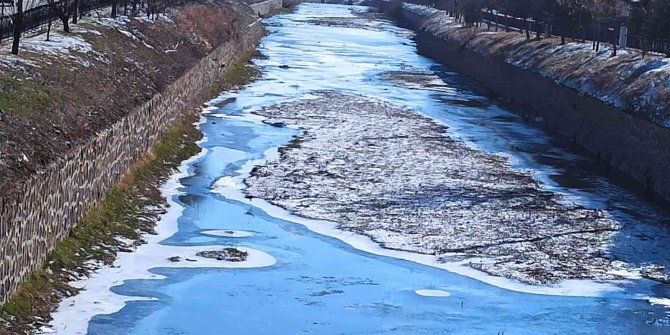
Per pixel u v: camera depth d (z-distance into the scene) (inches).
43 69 965.8
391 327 722.2
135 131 1088.8
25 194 673.0
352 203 1100.5
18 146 727.1
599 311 792.3
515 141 1577.3
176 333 678.5
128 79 1189.1
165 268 819.4
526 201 1158.3
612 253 964.6
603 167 1401.3
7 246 634.8
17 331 622.2
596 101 1531.7
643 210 1149.7
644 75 1478.8
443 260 908.6
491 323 746.8
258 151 1360.7
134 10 1727.4
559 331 737.6
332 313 746.8
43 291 695.7
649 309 805.2
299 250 912.3
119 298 731.4
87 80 1037.2
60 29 1266.0
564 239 1002.7
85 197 860.0
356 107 1836.9
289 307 754.2
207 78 1804.9
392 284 829.8
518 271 887.7
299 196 1119.6
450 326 733.3
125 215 936.9
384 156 1375.5
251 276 823.7
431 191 1178.0
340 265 874.8
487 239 985.5
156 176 1130.0
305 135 1507.1
